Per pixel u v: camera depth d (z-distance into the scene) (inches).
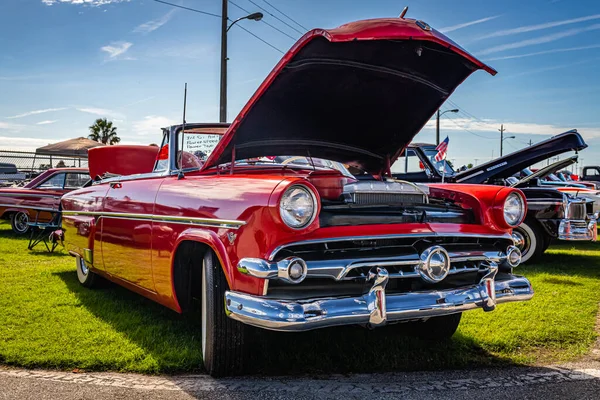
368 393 115.8
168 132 161.3
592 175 925.2
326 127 143.3
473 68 130.1
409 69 128.3
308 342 148.6
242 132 131.9
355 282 114.3
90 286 215.8
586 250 382.3
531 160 312.0
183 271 139.4
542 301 204.8
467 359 138.9
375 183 126.4
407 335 159.2
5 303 188.2
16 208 422.6
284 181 108.6
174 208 135.3
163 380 123.1
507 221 131.0
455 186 145.6
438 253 116.9
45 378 123.6
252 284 108.7
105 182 191.3
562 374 129.5
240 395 113.9
